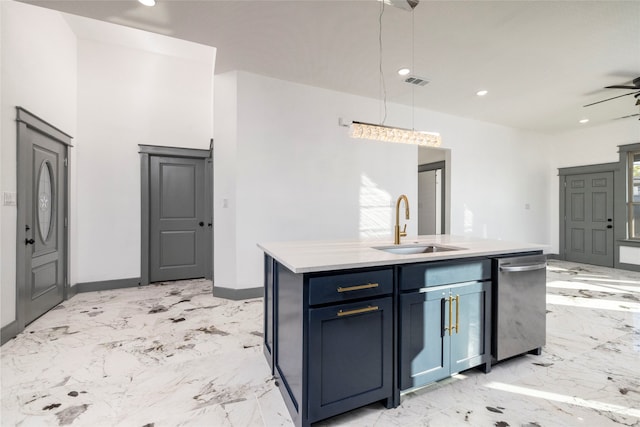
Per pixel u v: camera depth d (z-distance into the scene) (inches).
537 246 87.9
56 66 132.9
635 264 207.2
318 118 159.6
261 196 146.9
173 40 162.7
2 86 97.0
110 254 163.3
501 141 227.1
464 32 109.3
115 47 165.2
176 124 180.2
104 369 81.3
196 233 189.0
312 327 57.6
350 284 61.4
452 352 74.2
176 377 77.8
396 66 136.0
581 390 72.6
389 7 95.7
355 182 169.3
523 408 66.1
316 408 58.1
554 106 185.6
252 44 118.6
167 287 167.9
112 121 163.9
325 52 124.6
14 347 93.7
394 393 66.8
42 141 122.3
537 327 87.4
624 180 213.0
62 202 139.5
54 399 68.4
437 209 274.7
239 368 82.4
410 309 68.6
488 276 79.5
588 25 104.3
